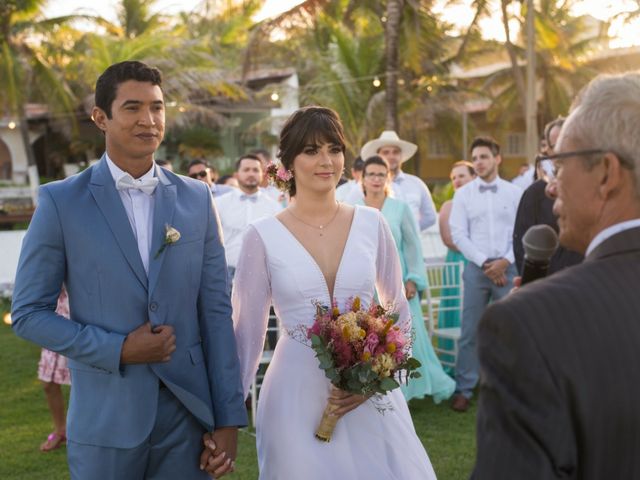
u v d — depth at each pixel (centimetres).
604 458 120
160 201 273
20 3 2794
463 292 614
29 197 2659
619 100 134
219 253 287
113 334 258
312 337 284
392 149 743
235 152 3159
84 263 261
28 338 260
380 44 2573
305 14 2134
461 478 443
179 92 2809
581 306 125
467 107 3347
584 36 3334
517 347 122
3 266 1128
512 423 121
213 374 282
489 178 626
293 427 296
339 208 323
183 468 274
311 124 307
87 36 2942
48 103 2952
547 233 170
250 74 2962
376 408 303
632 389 121
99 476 263
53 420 538
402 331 323
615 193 136
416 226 556
